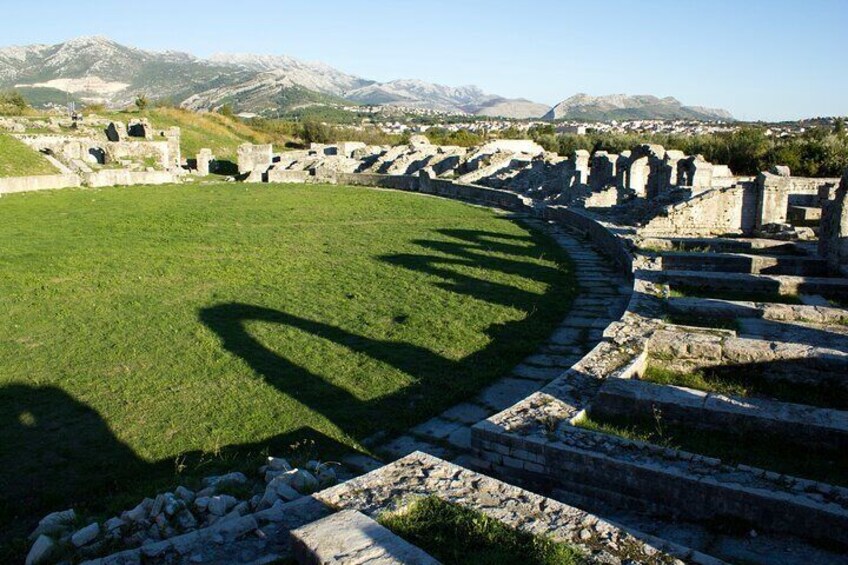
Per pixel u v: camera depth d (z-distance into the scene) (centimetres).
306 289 1681
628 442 761
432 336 1307
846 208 1625
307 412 973
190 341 1277
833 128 6469
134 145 5469
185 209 3253
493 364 1162
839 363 977
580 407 880
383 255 2128
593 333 1347
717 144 4584
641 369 1039
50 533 655
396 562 511
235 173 5812
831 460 758
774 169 2288
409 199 3766
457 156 5006
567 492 754
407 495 640
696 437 820
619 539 557
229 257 2086
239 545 590
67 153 5075
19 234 2497
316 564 522
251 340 1283
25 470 820
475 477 673
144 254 2120
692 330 1131
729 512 654
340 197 3841
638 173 3234
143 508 688
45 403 1009
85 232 2553
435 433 919
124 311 1481
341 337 1302
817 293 1490
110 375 1115
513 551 550
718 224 2328
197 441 891
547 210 3062
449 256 2122
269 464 793
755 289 1523
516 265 2000
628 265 1817
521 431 804
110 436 906
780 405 838
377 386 1066
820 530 611
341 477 788
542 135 7075
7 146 4538
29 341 1291
